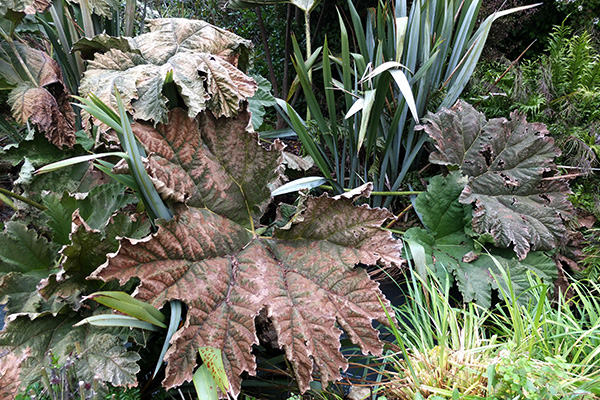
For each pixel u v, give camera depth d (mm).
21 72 1910
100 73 1736
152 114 1652
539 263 2176
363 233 1706
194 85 1701
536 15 3682
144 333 1546
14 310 1555
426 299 1943
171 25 1881
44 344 1508
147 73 1730
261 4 3139
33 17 2072
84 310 1611
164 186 1562
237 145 1789
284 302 1612
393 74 2141
